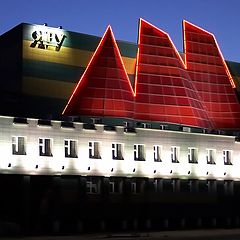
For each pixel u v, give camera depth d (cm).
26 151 5934
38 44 6819
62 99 6888
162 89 7600
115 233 6253
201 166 7344
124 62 7525
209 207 7381
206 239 5338
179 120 7556
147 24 7888
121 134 6681
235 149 7725
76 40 7150
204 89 8250
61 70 6950
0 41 7212
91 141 6450
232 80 8638
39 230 6094
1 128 5788
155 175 6894
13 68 6850
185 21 8444
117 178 6669
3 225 5809
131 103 7269
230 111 8294
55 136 6162
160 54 7819
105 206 6500
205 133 7581
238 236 5841
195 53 8369
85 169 6341
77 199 6325
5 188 6094
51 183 6116
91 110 6919
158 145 6981
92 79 7106
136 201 6781
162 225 6900
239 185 7725
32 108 6662
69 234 6050
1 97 6675
